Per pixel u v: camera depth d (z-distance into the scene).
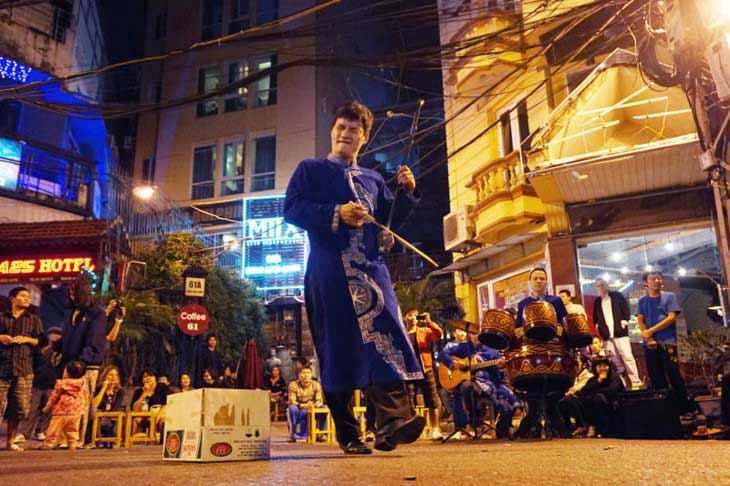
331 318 3.12
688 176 10.24
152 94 28.59
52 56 21.08
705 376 8.38
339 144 3.50
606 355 7.57
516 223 12.38
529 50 13.32
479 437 7.12
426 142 25.27
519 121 13.45
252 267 24.75
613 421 6.71
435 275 18.25
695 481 1.80
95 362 7.30
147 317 14.95
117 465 2.82
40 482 2.01
